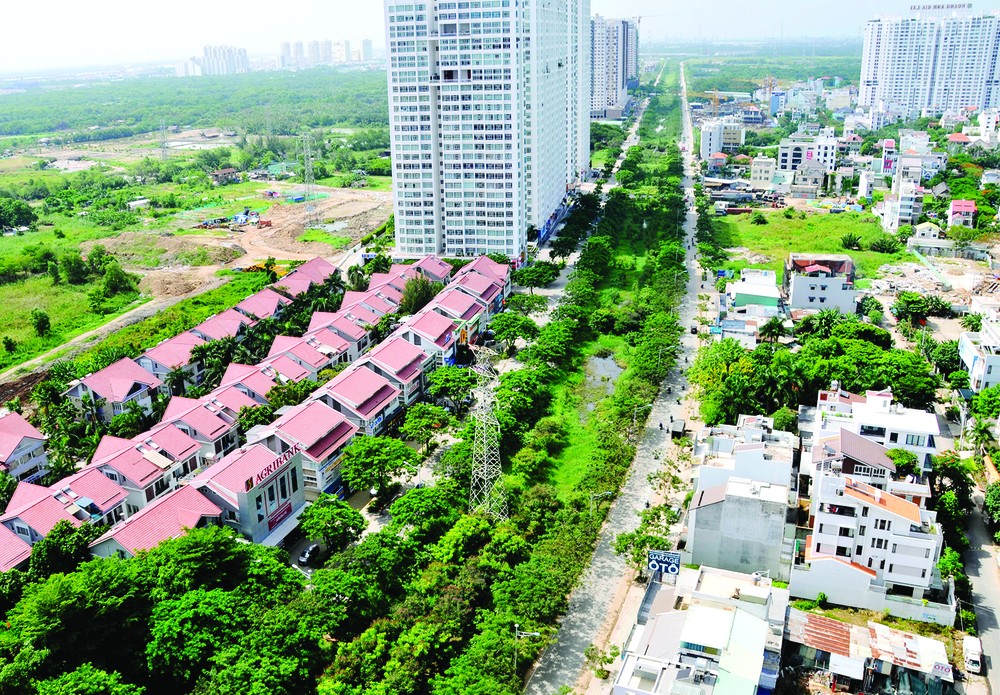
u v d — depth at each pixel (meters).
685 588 137.12
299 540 177.12
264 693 121.06
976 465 195.38
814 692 132.88
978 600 153.50
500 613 142.12
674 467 197.25
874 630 140.00
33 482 198.62
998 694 131.50
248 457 173.38
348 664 128.50
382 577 148.62
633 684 116.06
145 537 155.50
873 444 175.88
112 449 189.00
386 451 185.38
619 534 172.00
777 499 154.88
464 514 172.12
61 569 153.12
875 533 152.50
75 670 124.75
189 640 130.75
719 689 111.88
